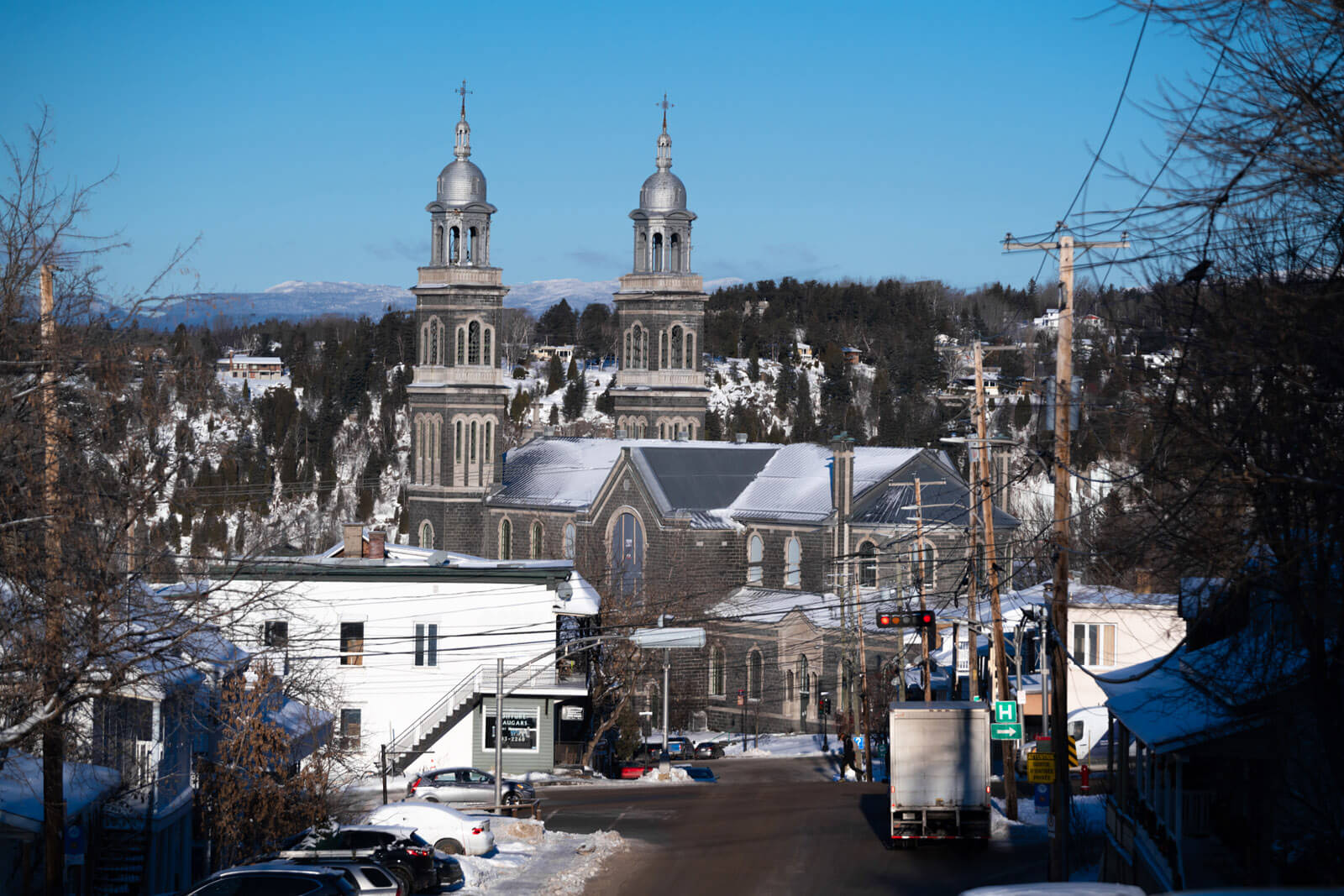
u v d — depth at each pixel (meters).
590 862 47.44
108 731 39.06
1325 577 22.50
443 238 152.75
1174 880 33.75
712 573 123.94
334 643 76.56
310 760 51.28
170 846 43.16
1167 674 41.25
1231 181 18.73
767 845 51.56
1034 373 42.09
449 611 77.62
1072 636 73.31
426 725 76.38
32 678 26.36
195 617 28.78
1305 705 27.22
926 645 71.06
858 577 113.94
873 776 84.62
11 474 25.95
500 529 146.25
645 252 158.00
